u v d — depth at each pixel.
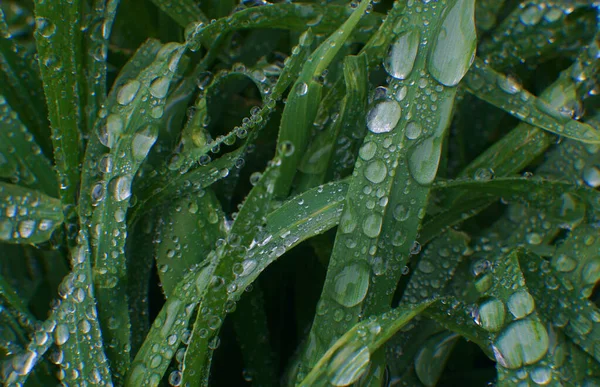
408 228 0.24
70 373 0.24
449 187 0.25
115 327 0.24
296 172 0.26
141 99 0.25
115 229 0.24
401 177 0.24
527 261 0.25
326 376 0.23
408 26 0.25
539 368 0.24
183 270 0.25
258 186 0.23
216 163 0.25
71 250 0.25
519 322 0.24
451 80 0.24
